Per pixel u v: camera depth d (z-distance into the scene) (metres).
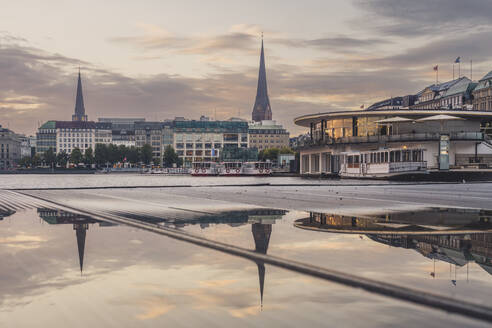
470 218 12.84
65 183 57.69
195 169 108.62
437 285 5.18
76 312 4.35
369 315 4.15
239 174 106.81
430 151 71.94
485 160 72.69
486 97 121.12
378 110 78.06
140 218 12.93
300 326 3.92
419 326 3.86
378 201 20.39
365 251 7.43
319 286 5.18
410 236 9.22
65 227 10.90
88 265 6.44
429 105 145.88
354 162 71.75
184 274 5.84
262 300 4.66
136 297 4.82
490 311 4.23
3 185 50.19
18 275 5.85
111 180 72.00
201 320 4.10
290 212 14.75
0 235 9.48
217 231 10.00
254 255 7.05
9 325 4.02
